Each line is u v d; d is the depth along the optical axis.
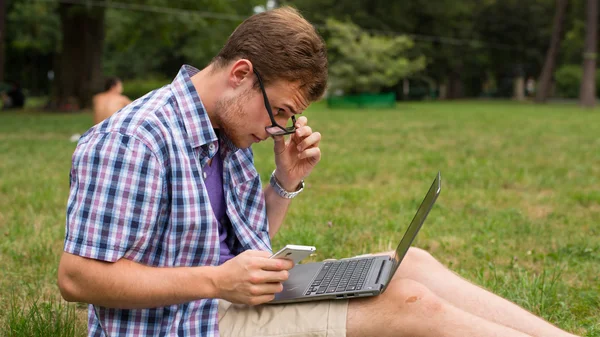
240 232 2.34
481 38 57.44
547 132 17.97
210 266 2.05
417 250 2.59
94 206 1.95
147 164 1.98
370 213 6.58
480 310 2.35
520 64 59.50
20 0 40.12
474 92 64.00
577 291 4.11
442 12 49.84
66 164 10.33
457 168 10.19
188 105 2.12
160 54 53.88
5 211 6.46
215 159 2.30
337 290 2.18
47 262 4.67
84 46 27.42
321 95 2.17
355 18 48.16
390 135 16.98
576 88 54.25
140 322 2.10
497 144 14.43
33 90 56.41
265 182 8.61
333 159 11.30
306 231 5.36
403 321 2.06
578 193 7.88
